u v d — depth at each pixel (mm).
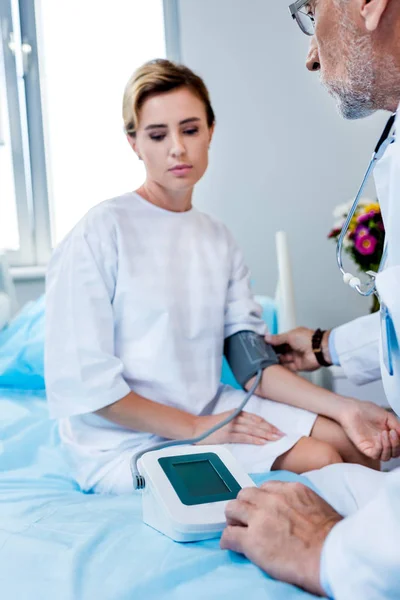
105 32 2582
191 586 701
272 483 798
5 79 2504
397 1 815
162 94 1342
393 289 739
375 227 1984
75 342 1285
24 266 2568
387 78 878
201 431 1282
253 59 2652
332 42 890
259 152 2688
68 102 2580
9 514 1000
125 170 2629
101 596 692
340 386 2062
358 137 2742
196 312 1409
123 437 1313
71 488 1273
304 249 2744
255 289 2719
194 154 1373
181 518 832
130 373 1354
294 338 1504
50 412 1286
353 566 640
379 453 1257
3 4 2482
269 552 715
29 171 2562
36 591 713
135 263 1366
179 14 2590
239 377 1462
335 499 948
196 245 1449
